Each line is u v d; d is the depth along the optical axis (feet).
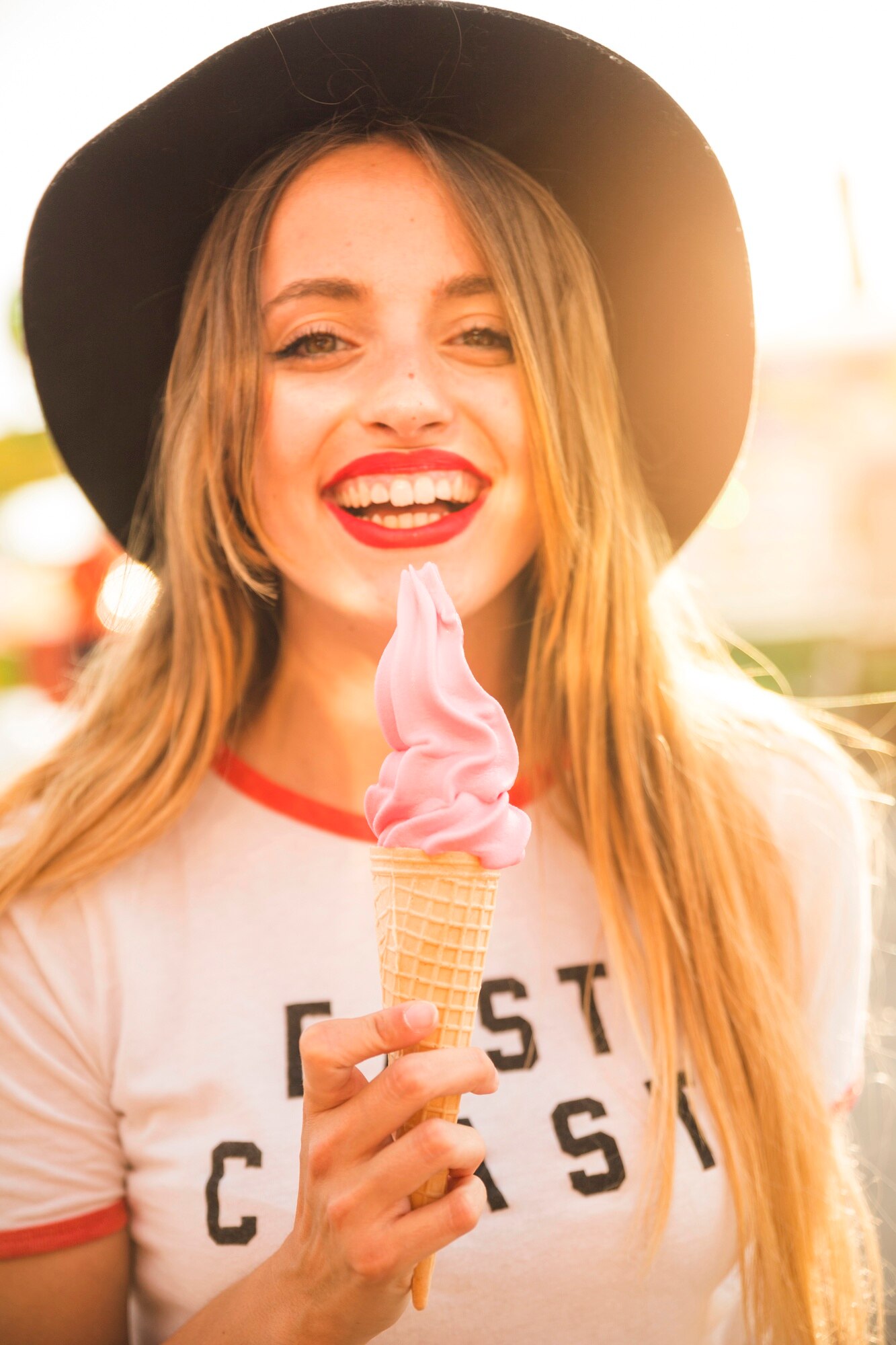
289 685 6.59
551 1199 5.70
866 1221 6.73
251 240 6.07
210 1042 5.86
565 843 6.64
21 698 30.42
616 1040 6.12
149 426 7.29
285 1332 4.53
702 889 6.53
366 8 5.81
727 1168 6.03
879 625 30.01
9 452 33.12
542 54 6.05
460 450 5.95
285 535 6.11
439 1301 5.55
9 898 5.99
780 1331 6.02
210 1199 5.59
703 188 6.57
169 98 6.00
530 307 6.11
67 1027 5.87
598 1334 5.67
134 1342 6.22
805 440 39.55
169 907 6.17
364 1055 4.11
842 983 6.86
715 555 39.19
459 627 5.02
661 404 7.34
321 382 5.95
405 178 6.01
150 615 7.13
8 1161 5.67
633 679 6.76
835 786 7.22
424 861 4.60
